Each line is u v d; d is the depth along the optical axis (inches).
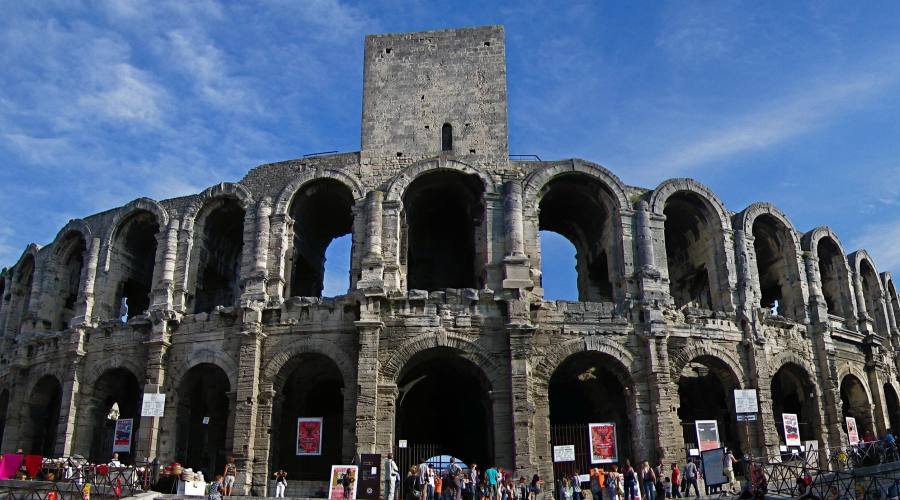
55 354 1948.8
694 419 1964.8
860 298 2151.8
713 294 1897.1
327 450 1879.9
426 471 1461.6
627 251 1800.0
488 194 1820.9
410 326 1663.4
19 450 1782.7
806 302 1966.0
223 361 1722.4
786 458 1726.1
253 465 1616.6
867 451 1672.0
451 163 1850.4
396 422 1782.7
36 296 2102.6
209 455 1948.8
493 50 2065.7
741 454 1712.6
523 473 1535.4
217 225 2005.4
